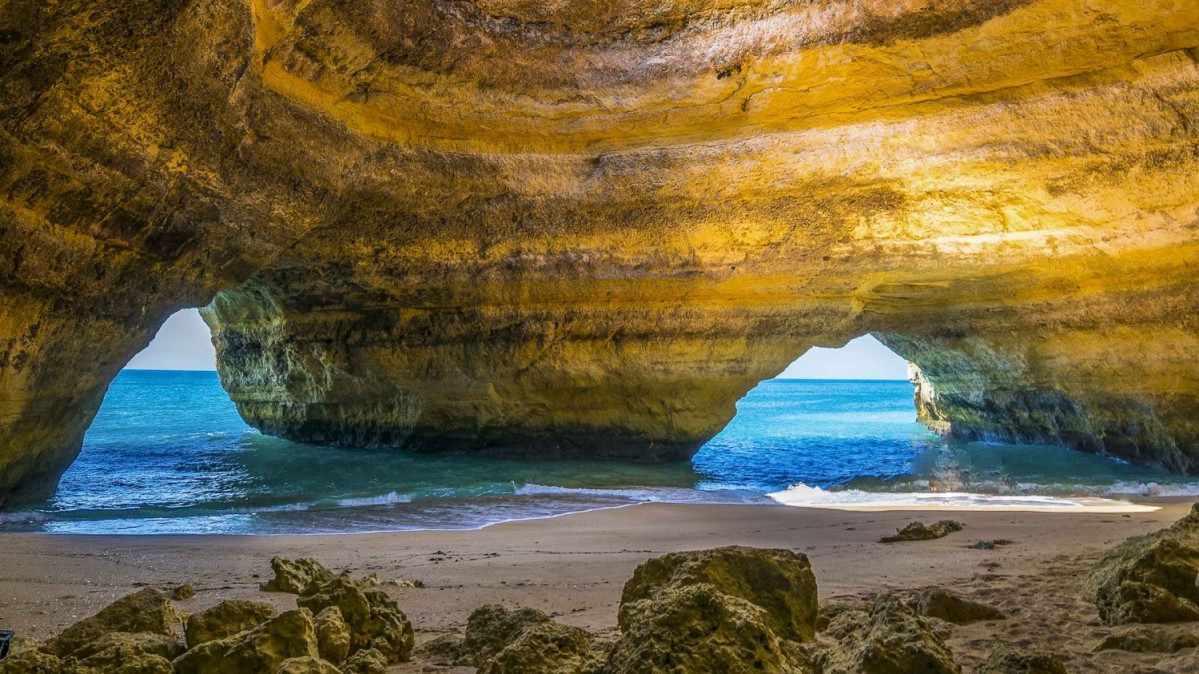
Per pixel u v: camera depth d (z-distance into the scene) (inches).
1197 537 171.5
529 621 138.6
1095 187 456.4
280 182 439.5
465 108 498.6
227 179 400.5
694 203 531.5
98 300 368.5
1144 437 573.3
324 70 435.5
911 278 572.1
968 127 460.8
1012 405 706.2
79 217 333.1
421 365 628.1
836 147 491.8
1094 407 603.5
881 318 668.1
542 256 559.2
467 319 600.4
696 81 489.7
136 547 279.3
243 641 110.0
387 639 135.2
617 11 478.9
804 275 566.9
